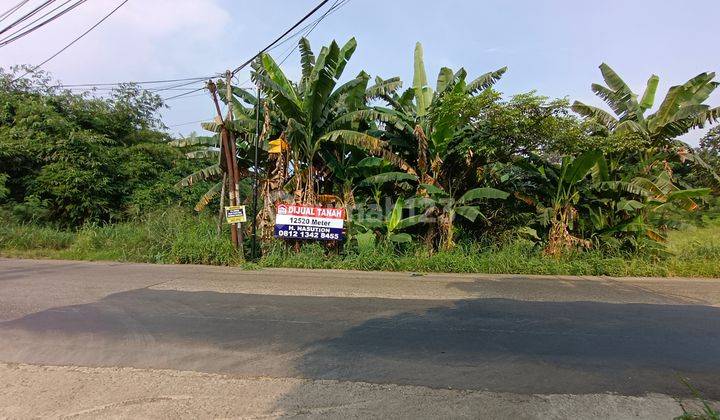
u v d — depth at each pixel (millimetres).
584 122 10195
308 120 10766
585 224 11469
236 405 3158
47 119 15359
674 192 10461
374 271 9578
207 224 12344
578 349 4387
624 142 10305
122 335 4680
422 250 10648
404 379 3627
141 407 3119
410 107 12305
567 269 9555
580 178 10727
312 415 3023
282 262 10141
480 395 3350
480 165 11727
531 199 11438
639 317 5645
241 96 11883
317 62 10977
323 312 5730
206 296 6629
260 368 3832
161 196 16109
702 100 11055
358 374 3721
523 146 10742
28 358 4016
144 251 11125
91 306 5902
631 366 3951
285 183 11297
